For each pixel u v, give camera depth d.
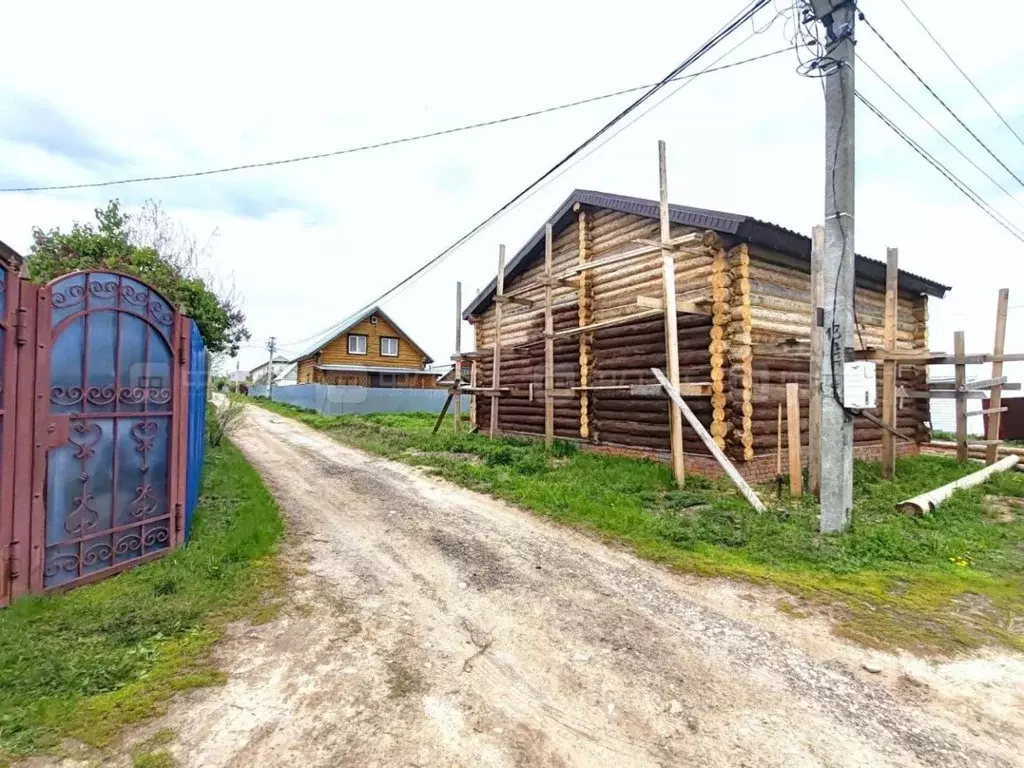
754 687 2.95
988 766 2.35
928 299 12.84
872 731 2.59
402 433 15.48
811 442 7.45
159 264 12.64
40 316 3.71
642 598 4.15
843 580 4.46
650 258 10.05
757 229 8.09
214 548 4.91
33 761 2.25
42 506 3.73
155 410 4.69
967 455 10.66
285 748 2.39
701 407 8.85
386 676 3.00
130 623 3.44
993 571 4.61
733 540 5.37
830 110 5.70
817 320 7.35
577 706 2.76
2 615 3.33
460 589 4.32
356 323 32.22
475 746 2.43
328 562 4.94
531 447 11.96
